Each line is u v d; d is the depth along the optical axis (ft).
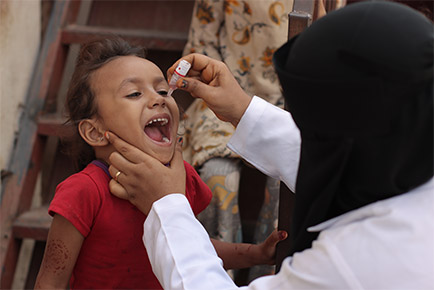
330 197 2.76
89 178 4.13
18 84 7.17
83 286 4.30
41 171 7.87
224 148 6.32
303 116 2.75
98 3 9.04
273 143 4.15
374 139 2.55
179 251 3.24
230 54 6.89
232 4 6.68
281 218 4.42
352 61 2.51
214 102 4.09
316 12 4.37
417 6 5.38
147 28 8.82
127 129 4.09
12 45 6.97
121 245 4.18
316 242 2.73
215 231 6.46
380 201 2.70
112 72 4.22
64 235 4.01
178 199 3.48
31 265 7.62
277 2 6.53
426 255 2.44
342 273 2.53
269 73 6.74
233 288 3.09
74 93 4.43
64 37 7.90
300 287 2.69
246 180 7.55
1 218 6.72
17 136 7.13
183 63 4.08
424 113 2.47
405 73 2.40
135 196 3.72
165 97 4.25
